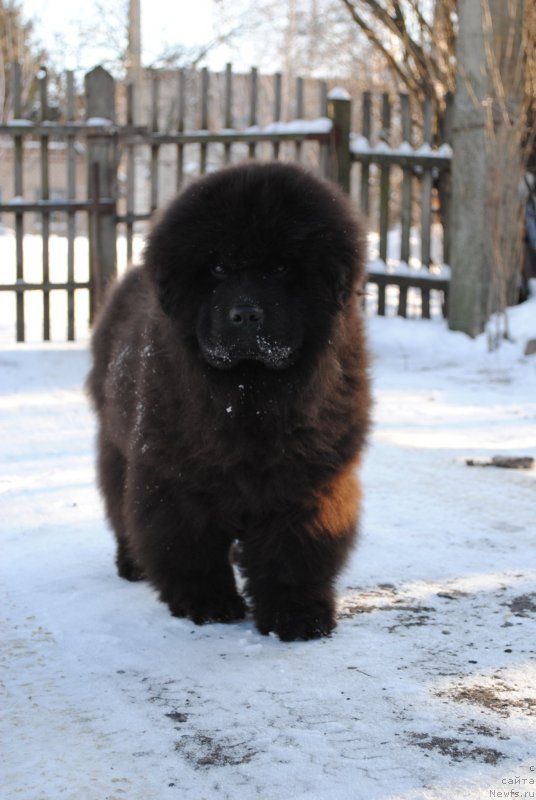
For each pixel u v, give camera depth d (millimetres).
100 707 3041
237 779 2588
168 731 2867
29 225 38719
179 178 11211
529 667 3312
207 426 3564
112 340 4633
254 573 3797
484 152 10438
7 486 5832
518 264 10781
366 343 3955
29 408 8070
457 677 3236
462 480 5973
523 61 10742
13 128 10492
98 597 4102
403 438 7074
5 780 2602
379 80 20047
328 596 3799
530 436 7121
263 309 3395
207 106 11391
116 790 2545
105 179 10844
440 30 11922
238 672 3314
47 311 10711
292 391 3539
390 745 2754
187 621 3842
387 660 3396
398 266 11500
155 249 3619
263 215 3436
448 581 4238
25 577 4340
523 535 4910
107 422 4391
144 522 3824
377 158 11383
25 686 3209
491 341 10289
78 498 5617
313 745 2760
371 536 4875
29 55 26891
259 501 3648
